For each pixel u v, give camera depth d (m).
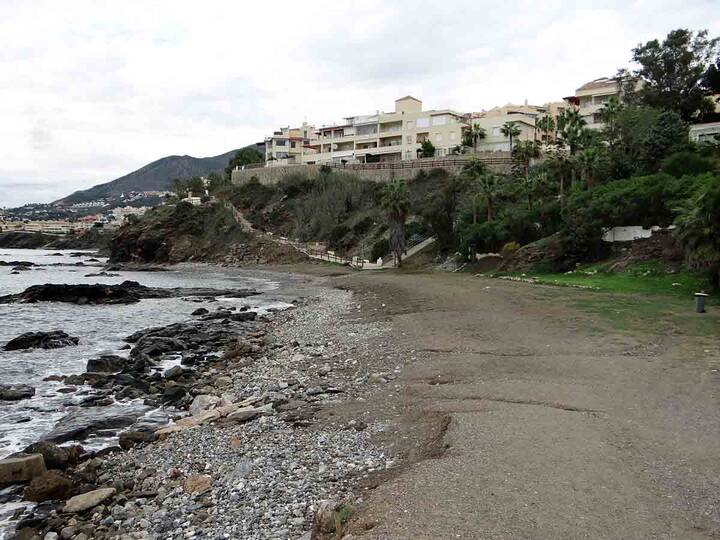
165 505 9.61
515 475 8.73
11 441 14.27
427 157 93.69
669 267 36.78
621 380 14.74
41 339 28.17
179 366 22.14
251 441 12.44
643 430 10.85
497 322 24.95
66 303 45.84
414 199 82.12
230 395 17.44
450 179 79.56
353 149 112.44
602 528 7.08
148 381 20.56
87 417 15.98
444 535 6.89
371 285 49.25
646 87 65.88
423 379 16.12
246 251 91.06
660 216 41.56
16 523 9.61
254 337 28.98
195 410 16.25
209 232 101.44
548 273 45.88
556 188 61.16
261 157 141.88
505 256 52.56
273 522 8.45
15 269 84.62
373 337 24.36
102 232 176.88
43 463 11.69
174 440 13.23
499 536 6.86
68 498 10.60
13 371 22.50
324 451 11.31
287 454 11.32
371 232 81.19
